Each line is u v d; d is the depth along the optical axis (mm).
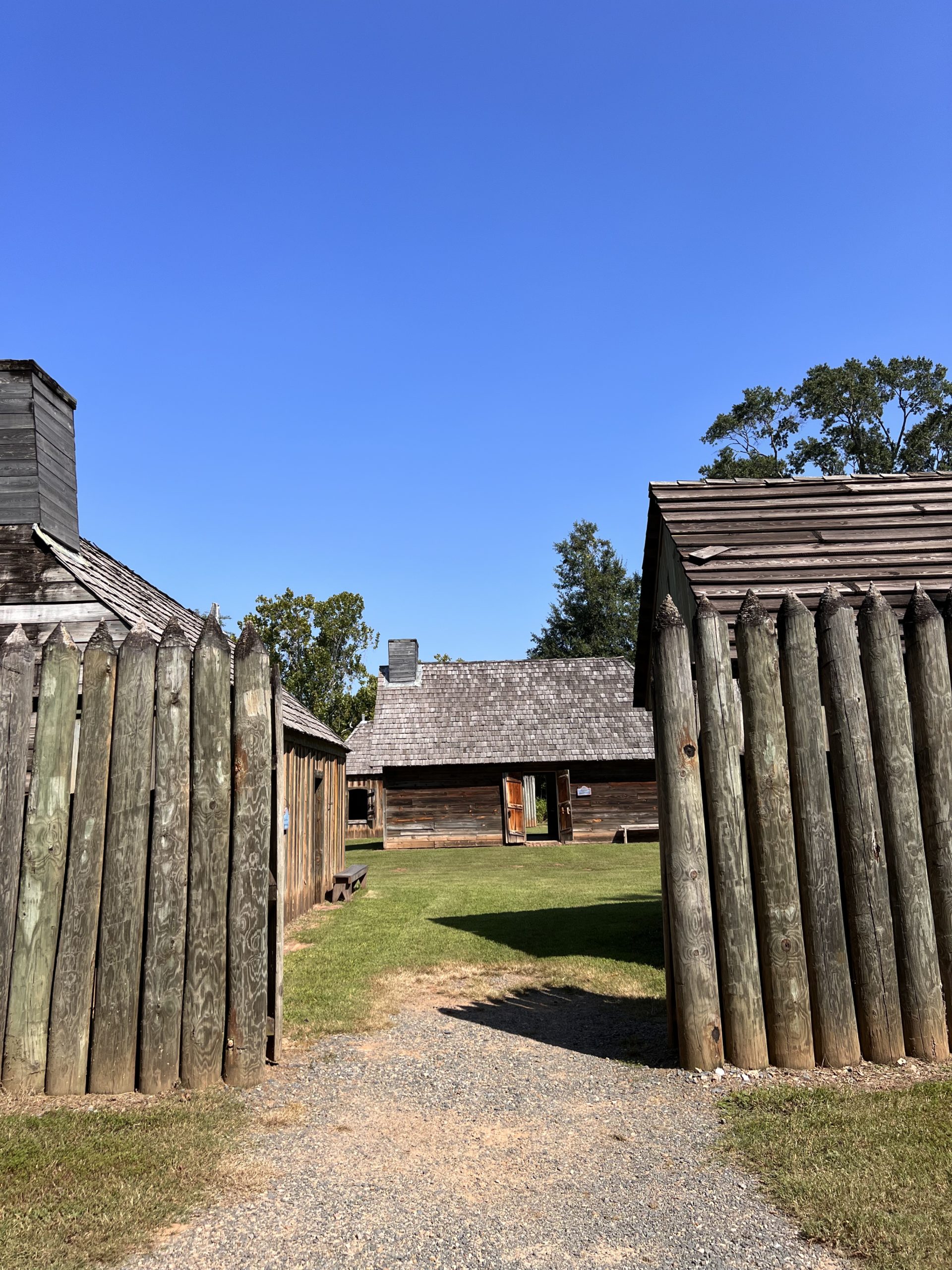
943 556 7340
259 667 5219
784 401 44938
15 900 4895
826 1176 3613
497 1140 4246
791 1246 3160
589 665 31828
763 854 5094
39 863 4891
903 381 42594
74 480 8648
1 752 4969
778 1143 3953
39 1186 3629
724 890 5094
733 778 5172
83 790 4941
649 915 11445
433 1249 3205
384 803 28000
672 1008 5520
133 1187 3637
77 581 7688
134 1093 4762
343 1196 3631
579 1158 3996
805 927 5074
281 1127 4379
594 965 8422
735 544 7562
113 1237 3254
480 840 27734
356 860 23266
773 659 5277
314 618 45906
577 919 11266
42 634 7566
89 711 5023
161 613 9711
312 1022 6438
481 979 8008
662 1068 5199
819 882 5051
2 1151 3941
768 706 5207
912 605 5469
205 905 4945
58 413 8336
